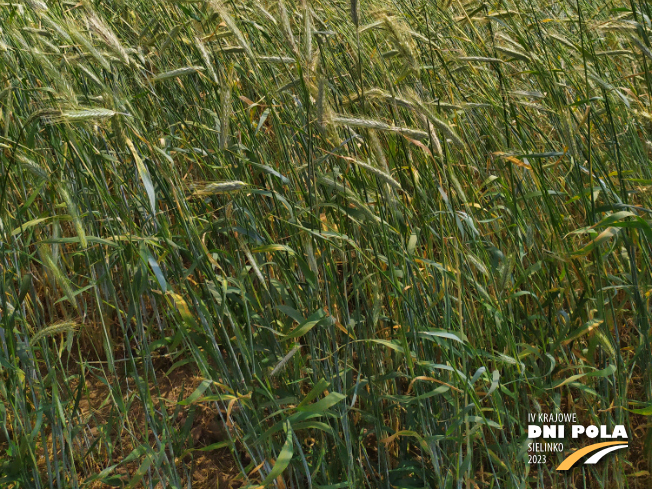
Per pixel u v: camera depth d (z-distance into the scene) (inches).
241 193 90.1
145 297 136.2
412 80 111.7
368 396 88.0
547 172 107.7
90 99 88.4
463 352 82.6
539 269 88.0
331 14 126.9
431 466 92.4
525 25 121.2
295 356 87.0
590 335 83.8
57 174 93.5
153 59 123.9
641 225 69.7
